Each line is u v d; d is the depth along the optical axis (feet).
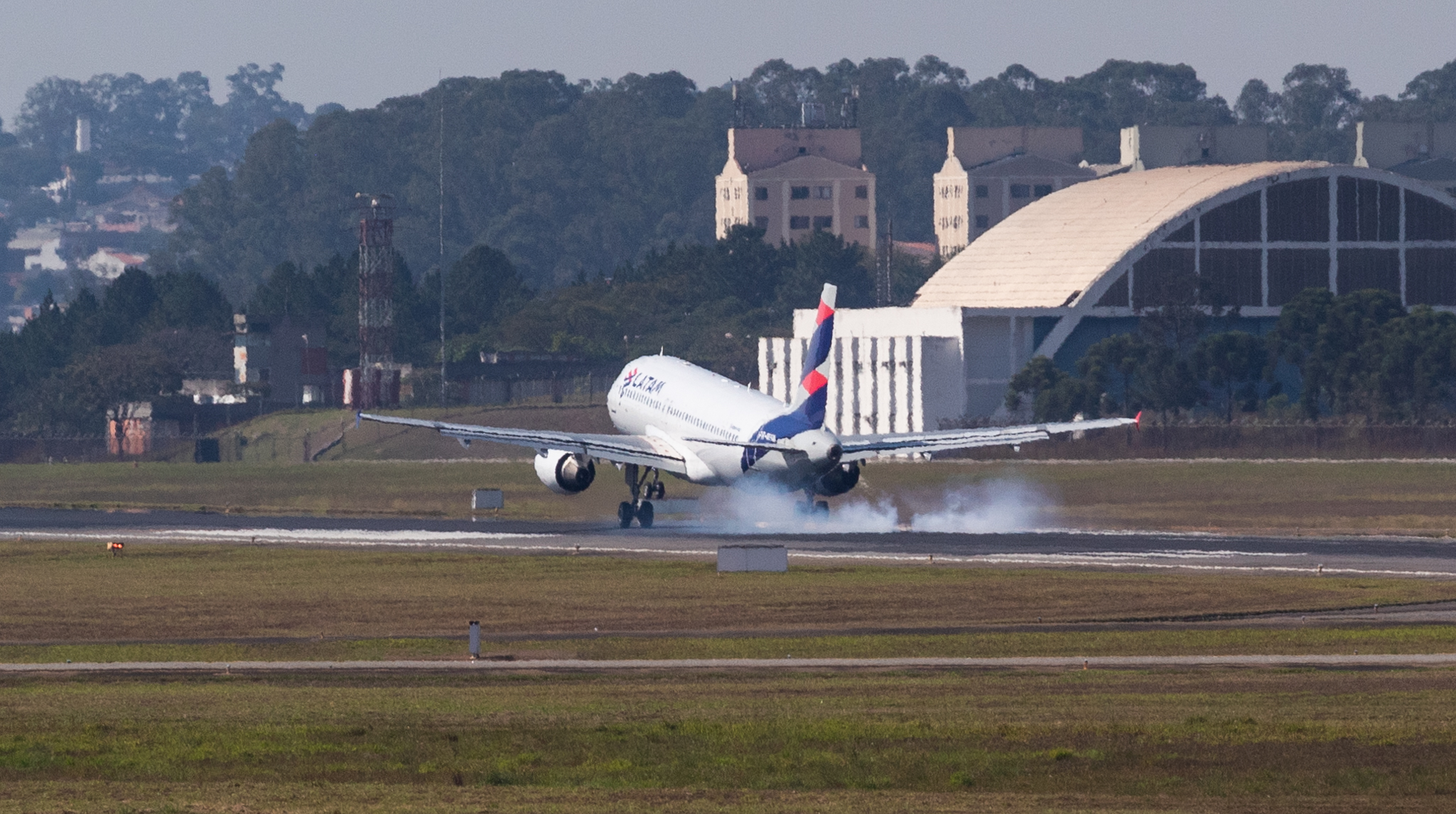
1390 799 322.75
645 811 309.42
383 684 478.59
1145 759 362.94
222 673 501.97
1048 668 502.38
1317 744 375.66
